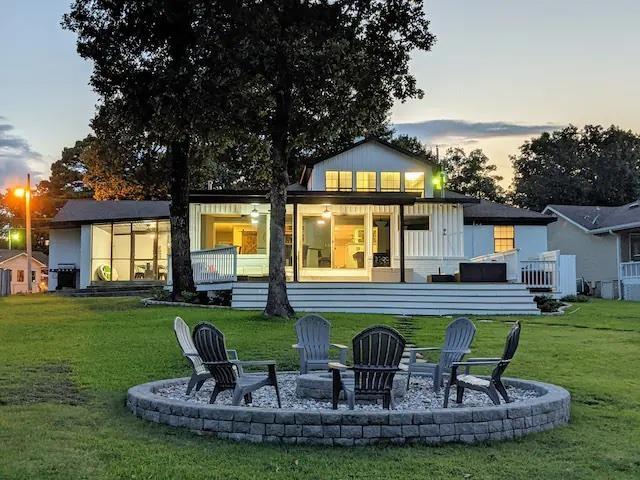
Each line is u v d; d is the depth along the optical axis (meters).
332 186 26.03
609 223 32.66
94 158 29.88
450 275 23.27
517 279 21.53
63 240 32.44
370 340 6.88
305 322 9.42
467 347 8.78
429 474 5.25
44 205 56.00
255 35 15.38
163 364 10.36
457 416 6.24
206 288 21.16
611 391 8.88
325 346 9.35
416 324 16.56
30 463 5.34
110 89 19.27
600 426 7.01
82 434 6.29
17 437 6.14
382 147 26.36
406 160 26.45
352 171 26.12
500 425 6.38
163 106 17.28
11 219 69.88
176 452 5.75
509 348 7.50
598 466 5.54
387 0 16.14
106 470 5.21
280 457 5.66
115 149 24.66
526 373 10.25
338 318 17.11
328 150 27.06
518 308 19.83
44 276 54.28
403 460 5.62
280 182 16.83
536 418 6.69
